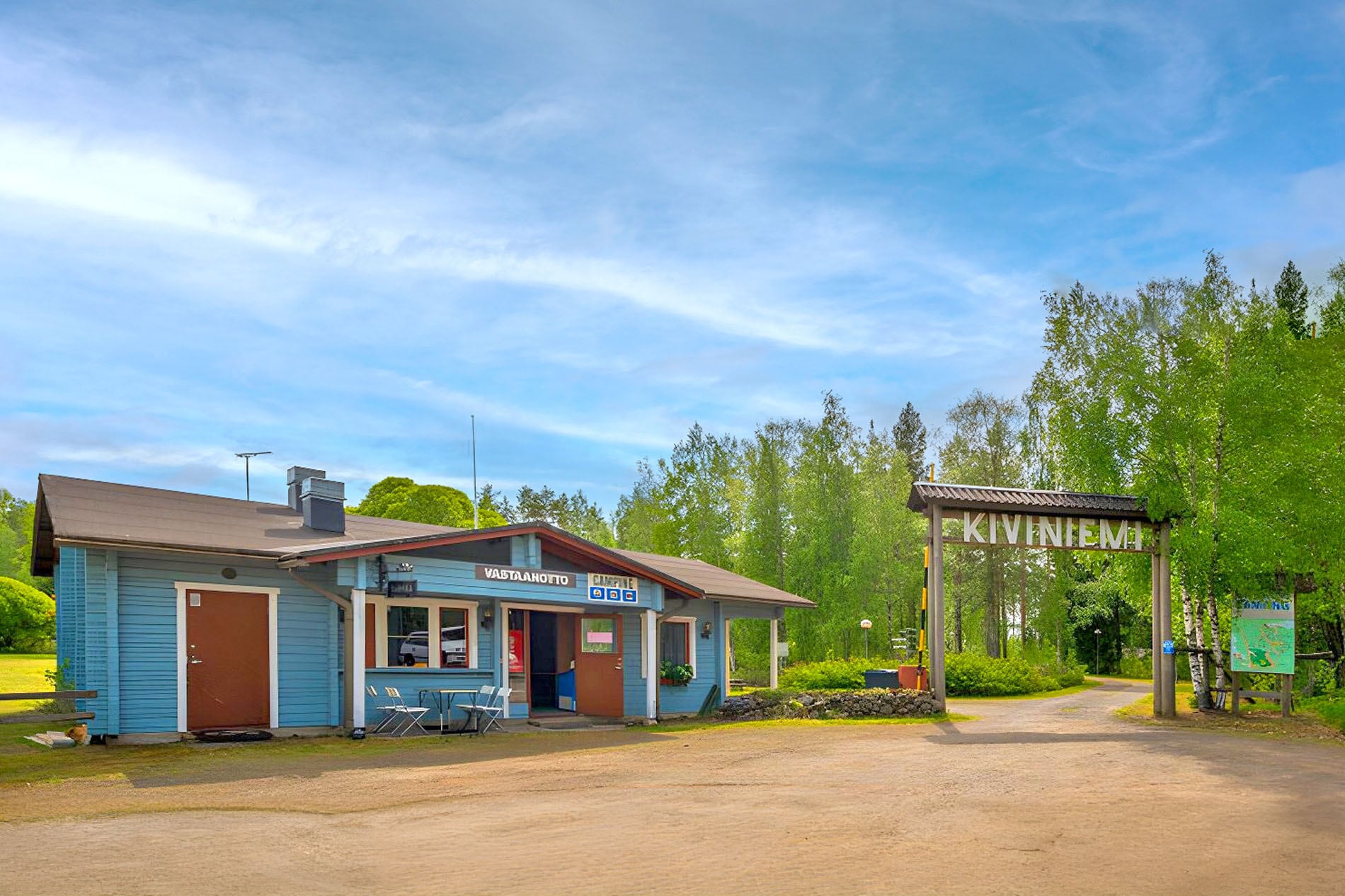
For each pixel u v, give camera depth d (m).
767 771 13.77
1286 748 16.62
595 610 22.80
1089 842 9.21
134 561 15.78
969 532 22.22
